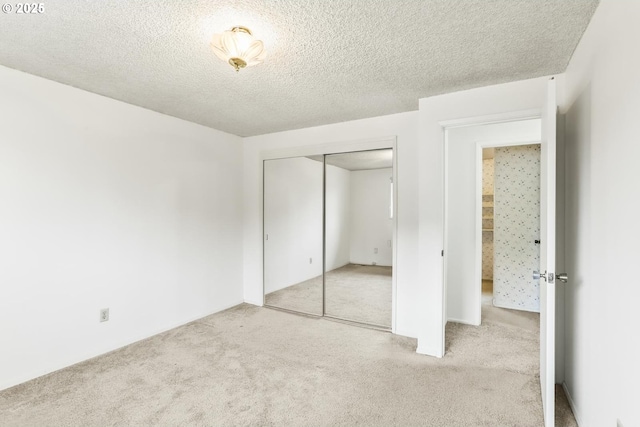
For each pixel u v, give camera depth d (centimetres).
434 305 272
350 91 264
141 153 305
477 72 229
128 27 173
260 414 196
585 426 173
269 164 420
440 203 271
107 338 280
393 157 323
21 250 229
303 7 155
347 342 301
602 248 150
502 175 410
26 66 220
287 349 285
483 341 303
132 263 299
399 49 197
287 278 415
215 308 386
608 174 143
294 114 325
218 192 389
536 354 275
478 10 159
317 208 397
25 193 231
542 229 204
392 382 230
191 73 231
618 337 132
